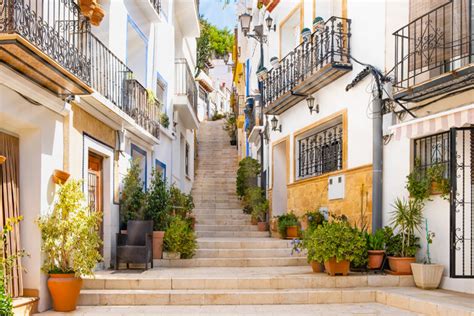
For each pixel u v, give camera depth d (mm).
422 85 7523
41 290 7414
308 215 11625
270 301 8047
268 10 15930
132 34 12562
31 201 7422
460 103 7520
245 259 10492
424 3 8305
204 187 20703
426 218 8367
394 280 8469
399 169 8852
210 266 10453
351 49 10516
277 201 15477
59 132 8102
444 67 7871
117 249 9656
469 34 7477
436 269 8031
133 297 8000
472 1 7484
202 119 35906
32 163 7469
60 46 7215
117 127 10719
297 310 7535
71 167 8469
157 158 14516
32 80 7008
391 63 9102
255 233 14367
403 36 8320
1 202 6930
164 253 10516
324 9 12164
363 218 9789
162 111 15250
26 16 6496
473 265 7492
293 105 13695
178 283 8500
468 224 7586
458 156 7688
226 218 16172
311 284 8508
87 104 8984
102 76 9688
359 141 10070
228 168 24047
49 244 7395
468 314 6215
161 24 15055
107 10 10195
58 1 7926
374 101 9336
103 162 10453
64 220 7594
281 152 15680
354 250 8617
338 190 10836
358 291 8133
